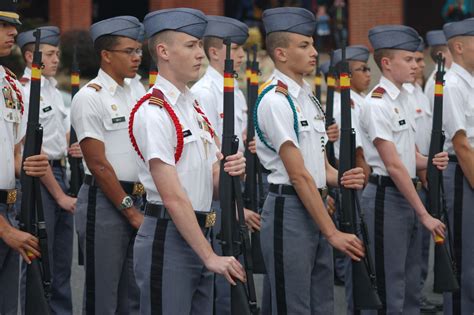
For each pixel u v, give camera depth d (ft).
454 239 36.09
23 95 30.14
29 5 96.99
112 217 31.96
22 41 38.86
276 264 30.14
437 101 34.17
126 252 32.42
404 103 34.94
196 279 26.21
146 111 25.22
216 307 35.14
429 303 42.22
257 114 29.96
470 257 35.86
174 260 25.81
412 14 104.17
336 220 33.83
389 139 34.01
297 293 30.04
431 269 48.08
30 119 28.35
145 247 26.05
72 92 36.91
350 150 30.45
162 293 25.84
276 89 29.66
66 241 37.63
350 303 34.14
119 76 32.24
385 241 34.53
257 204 35.53
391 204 34.50
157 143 24.95
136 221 31.71
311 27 30.14
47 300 28.30
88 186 32.27
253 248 33.63
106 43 31.91
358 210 30.58
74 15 90.07
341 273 44.83
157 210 25.95
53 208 36.94
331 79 36.68
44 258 28.32
